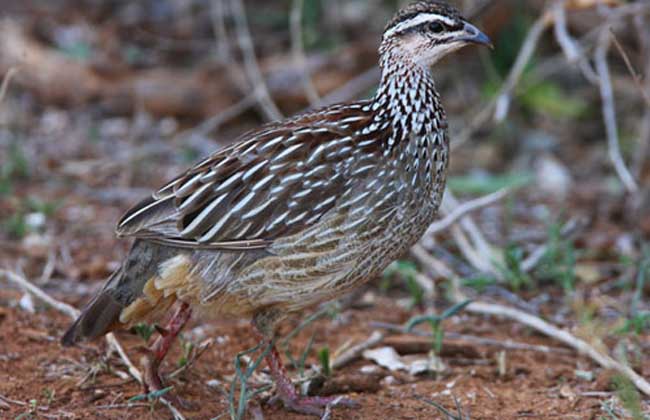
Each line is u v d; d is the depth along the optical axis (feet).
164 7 68.33
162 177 51.62
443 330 36.09
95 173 51.62
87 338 28.32
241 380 27.45
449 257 42.55
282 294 28.32
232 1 65.51
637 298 36.88
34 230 44.04
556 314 38.01
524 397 30.83
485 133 58.54
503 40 61.36
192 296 28.50
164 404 29.12
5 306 36.47
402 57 29.22
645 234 45.50
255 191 27.71
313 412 29.07
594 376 32.22
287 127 28.84
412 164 28.71
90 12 67.26
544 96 60.03
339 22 64.39
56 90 58.29
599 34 51.57
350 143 28.22
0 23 60.95
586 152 57.26
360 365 33.40
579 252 41.81
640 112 59.88
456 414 29.22
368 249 28.30
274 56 62.08
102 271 40.19
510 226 45.75
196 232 27.71
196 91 57.88
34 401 29.07
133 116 58.39
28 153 53.21
